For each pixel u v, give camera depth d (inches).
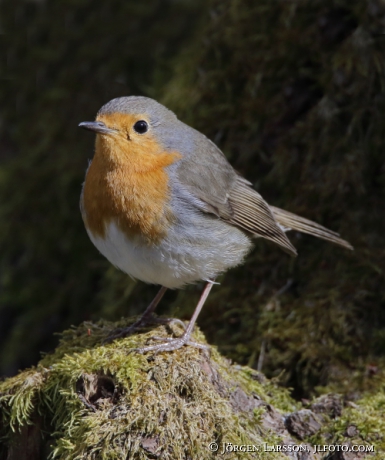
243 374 321.4
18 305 533.6
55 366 289.0
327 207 388.8
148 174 304.2
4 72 555.8
